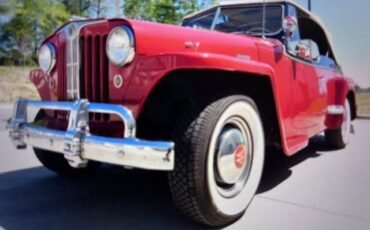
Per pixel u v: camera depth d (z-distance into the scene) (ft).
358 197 9.59
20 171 11.66
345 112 16.26
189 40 7.63
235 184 7.98
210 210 7.16
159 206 8.79
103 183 10.56
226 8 12.05
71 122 7.11
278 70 9.63
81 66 7.92
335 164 13.25
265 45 9.43
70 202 8.98
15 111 8.68
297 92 10.75
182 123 7.07
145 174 11.50
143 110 7.90
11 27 64.44
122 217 8.10
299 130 11.21
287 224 7.81
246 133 8.19
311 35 14.52
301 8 12.01
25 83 47.96
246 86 8.49
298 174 11.79
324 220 8.06
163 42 7.20
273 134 9.58
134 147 6.46
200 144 6.84
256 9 11.44
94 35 7.66
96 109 7.04
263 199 9.32
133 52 6.91
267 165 12.91
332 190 10.15
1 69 52.31
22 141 8.49
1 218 7.94
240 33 11.25
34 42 66.18
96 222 7.81
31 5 64.85
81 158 7.06
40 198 9.23
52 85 8.89
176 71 7.20
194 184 6.84
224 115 7.32
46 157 10.42
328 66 14.16
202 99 7.33
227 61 7.06
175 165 6.91
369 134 21.11
